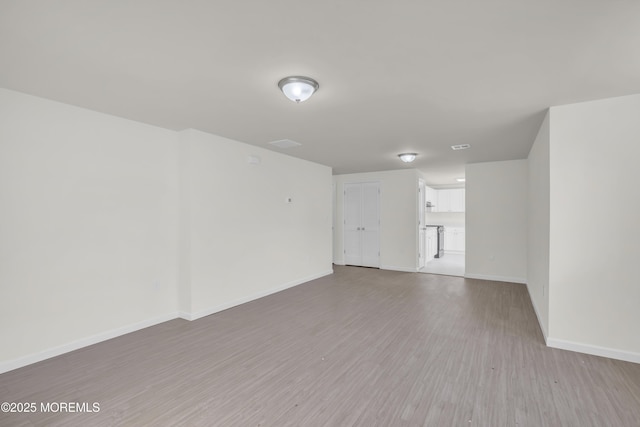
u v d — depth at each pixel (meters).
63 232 2.90
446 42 1.86
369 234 7.55
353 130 3.79
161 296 3.72
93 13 1.55
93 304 3.11
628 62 2.09
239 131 3.86
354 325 3.60
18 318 2.63
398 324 3.63
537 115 3.21
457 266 7.72
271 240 5.02
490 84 2.46
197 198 3.82
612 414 1.98
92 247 3.11
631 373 2.47
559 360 2.70
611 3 1.49
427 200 9.39
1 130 2.54
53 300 2.83
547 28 1.71
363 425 1.88
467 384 2.34
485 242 6.08
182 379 2.43
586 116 2.82
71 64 2.12
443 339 3.18
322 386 2.32
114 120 3.28
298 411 2.02
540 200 3.69
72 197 2.96
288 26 1.69
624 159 2.69
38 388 2.30
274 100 2.81
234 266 4.33
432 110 3.06
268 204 4.95
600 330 2.78
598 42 1.85
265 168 4.89
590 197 2.80
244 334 3.33
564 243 2.91
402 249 7.08
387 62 2.11
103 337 3.17
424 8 1.54
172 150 3.85
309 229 6.02
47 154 2.80
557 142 2.93
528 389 2.26
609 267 2.75
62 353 2.87
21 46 1.88
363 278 6.25
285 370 2.56
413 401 2.12
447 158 5.66
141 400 2.15
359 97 2.73
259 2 1.49
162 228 3.73
